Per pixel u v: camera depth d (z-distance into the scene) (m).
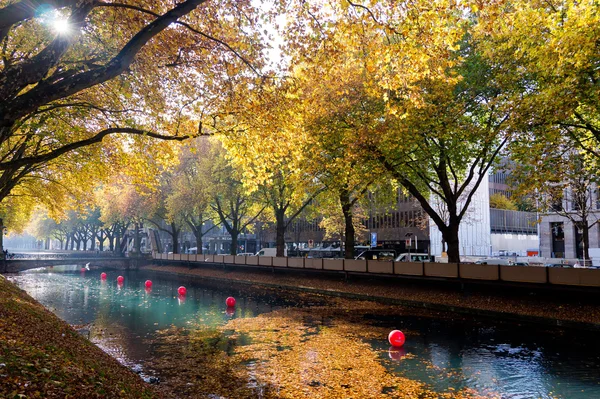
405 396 9.80
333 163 23.77
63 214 29.69
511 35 16.33
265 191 37.25
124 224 71.38
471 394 9.98
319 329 17.55
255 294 31.03
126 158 17.44
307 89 13.57
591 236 47.34
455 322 18.77
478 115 22.44
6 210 40.66
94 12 12.43
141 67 13.01
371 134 21.34
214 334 16.88
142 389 8.38
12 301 13.75
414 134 20.19
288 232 82.62
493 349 14.05
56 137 17.88
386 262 27.97
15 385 5.50
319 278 33.41
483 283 22.28
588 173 19.34
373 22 9.21
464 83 21.12
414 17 8.98
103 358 10.36
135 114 15.47
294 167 13.27
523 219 78.12
